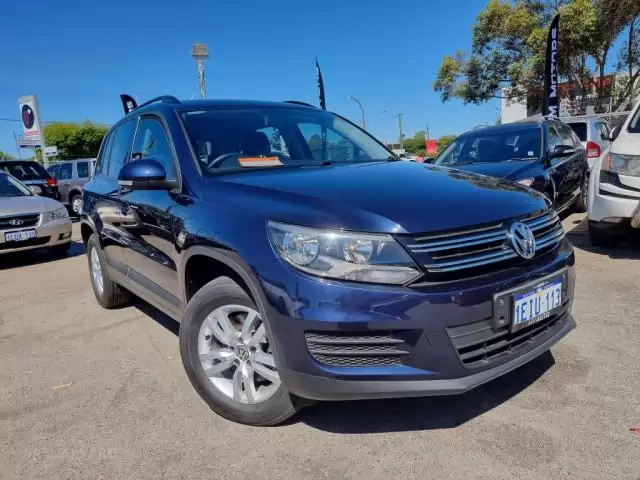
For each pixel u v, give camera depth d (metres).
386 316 2.11
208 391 2.74
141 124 3.94
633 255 5.48
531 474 2.19
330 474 2.27
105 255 4.46
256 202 2.53
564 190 6.89
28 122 22.23
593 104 24.69
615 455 2.28
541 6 24.47
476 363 2.25
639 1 21.48
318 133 3.85
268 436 2.57
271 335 2.29
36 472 2.39
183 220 2.85
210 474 2.32
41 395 3.16
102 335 4.17
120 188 3.96
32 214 7.53
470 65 26.66
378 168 3.17
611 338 3.46
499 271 2.33
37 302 5.34
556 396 2.78
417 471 2.25
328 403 2.83
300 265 2.20
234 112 3.67
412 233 2.16
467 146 7.48
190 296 2.97
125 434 2.67
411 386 2.16
